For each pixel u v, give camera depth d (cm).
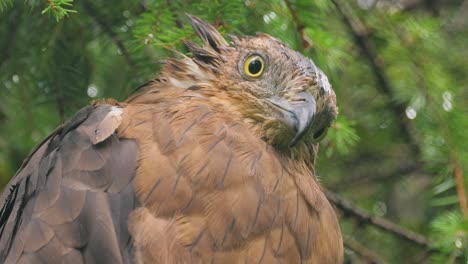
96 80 1059
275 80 823
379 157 1209
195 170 746
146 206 736
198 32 874
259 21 953
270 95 819
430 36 1088
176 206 736
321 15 991
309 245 783
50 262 720
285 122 809
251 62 830
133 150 759
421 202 1222
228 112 812
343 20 1086
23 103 1047
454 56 1127
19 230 756
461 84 1098
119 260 720
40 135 1070
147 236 724
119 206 741
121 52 1024
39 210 745
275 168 779
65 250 723
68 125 805
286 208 771
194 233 732
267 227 755
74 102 1034
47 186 756
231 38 865
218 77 835
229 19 932
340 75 1120
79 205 736
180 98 810
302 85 819
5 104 1059
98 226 728
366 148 1198
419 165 1157
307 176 825
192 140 761
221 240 738
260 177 764
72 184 747
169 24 938
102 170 752
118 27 1017
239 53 840
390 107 1145
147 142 760
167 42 911
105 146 764
